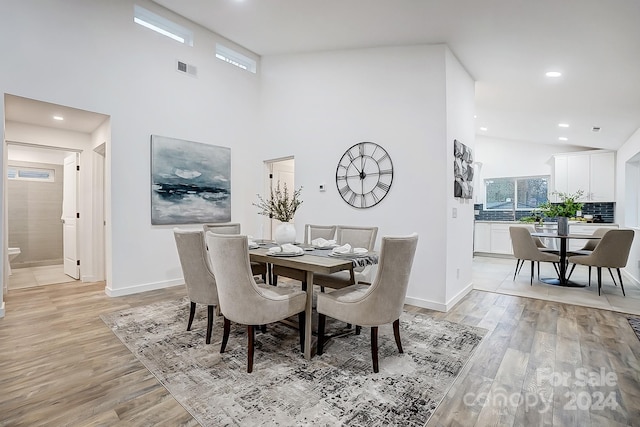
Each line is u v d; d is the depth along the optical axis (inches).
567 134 240.4
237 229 169.6
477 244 304.5
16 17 127.8
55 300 149.9
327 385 79.8
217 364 90.1
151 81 168.4
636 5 93.3
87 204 187.9
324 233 151.9
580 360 93.5
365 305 86.0
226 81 201.6
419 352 98.3
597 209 262.2
